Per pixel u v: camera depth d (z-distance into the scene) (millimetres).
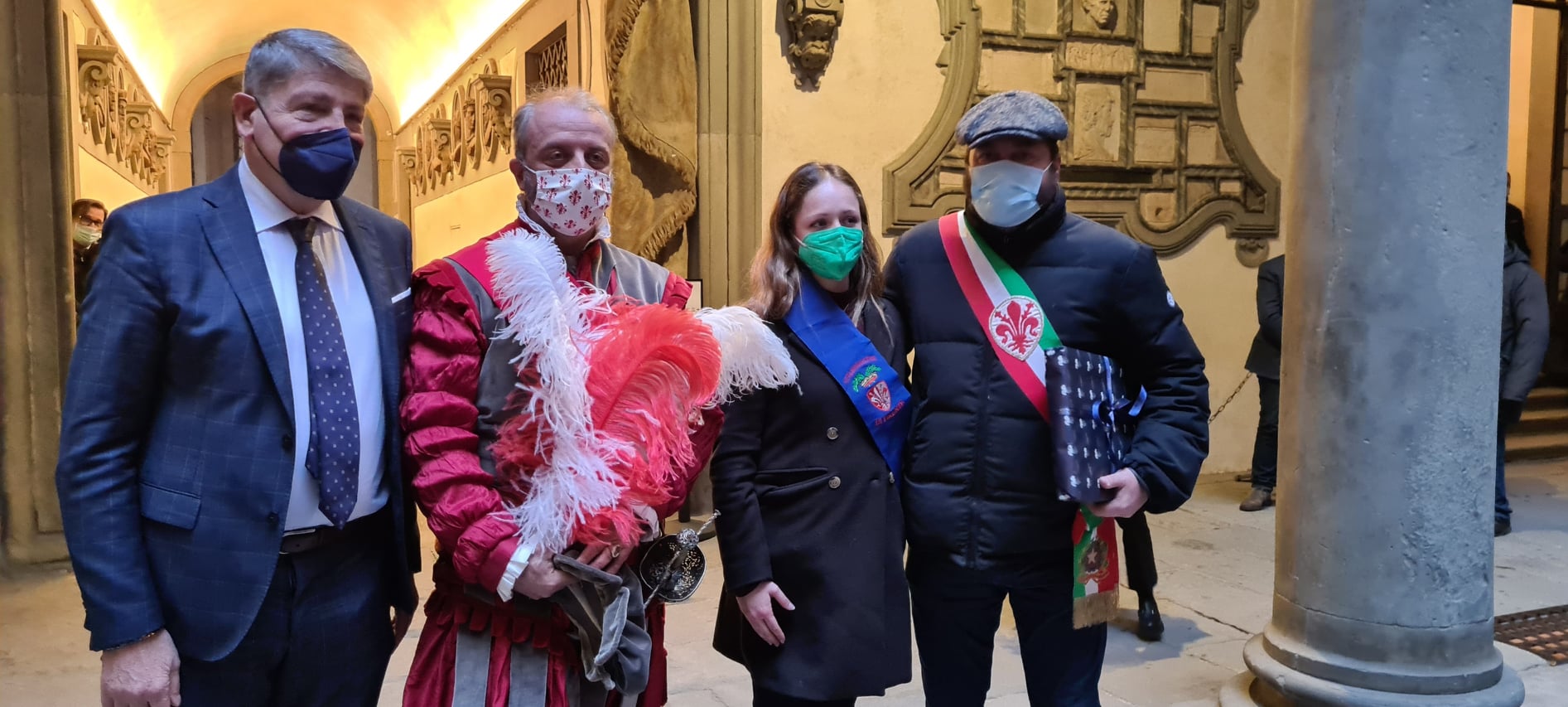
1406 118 3041
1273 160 7020
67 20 6652
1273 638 3377
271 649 1813
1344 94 3125
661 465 1835
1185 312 6922
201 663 1771
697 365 1890
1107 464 2217
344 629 1882
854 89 5824
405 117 13227
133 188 10359
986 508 2301
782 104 5680
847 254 2227
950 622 2424
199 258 1771
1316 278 3227
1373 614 3141
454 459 1788
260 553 1770
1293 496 3326
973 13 6062
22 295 4980
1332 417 3197
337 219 1954
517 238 1883
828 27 5621
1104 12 6441
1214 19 6762
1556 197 8867
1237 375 7102
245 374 1769
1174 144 6734
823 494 2242
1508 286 5711
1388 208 3068
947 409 2338
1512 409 5719
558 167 1910
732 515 2225
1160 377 2342
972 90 6078
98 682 3672
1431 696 3096
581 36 6336
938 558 2375
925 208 6020
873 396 2270
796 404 2254
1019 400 2283
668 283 2125
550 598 1848
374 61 13531
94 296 1722
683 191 5426
